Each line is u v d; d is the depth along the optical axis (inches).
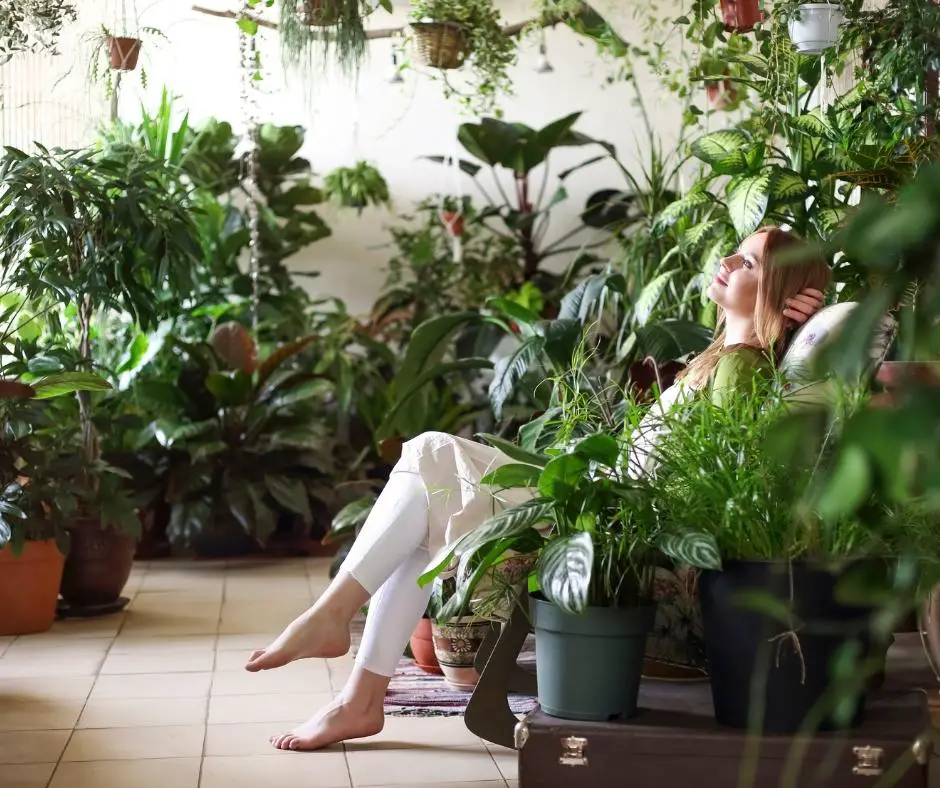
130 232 153.7
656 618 79.8
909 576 42.3
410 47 197.0
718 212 143.6
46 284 145.9
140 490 196.9
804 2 130.7
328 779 88.6
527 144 231.3
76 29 199.6
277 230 234.5
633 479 72.5
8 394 128.0
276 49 231.5
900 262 32.6
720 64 169.0
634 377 140.1
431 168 252.8
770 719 68.0
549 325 147.3
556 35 251.9
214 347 205.5
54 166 155.9
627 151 254.2
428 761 93.0
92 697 114.3
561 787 70.4
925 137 113.0
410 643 122.6
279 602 165.9
